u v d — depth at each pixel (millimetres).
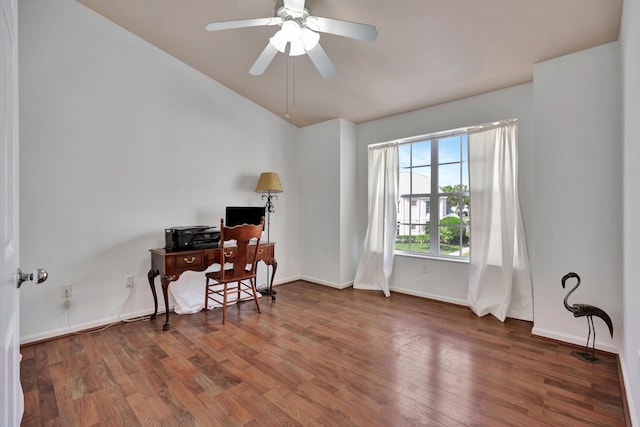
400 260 4008
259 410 1703
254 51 3072
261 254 3604
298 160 4641
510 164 3021
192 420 1622
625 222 1952
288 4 1913
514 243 3031
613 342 2271
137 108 3029
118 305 2924
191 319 3051
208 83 3574
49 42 2541
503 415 1657
